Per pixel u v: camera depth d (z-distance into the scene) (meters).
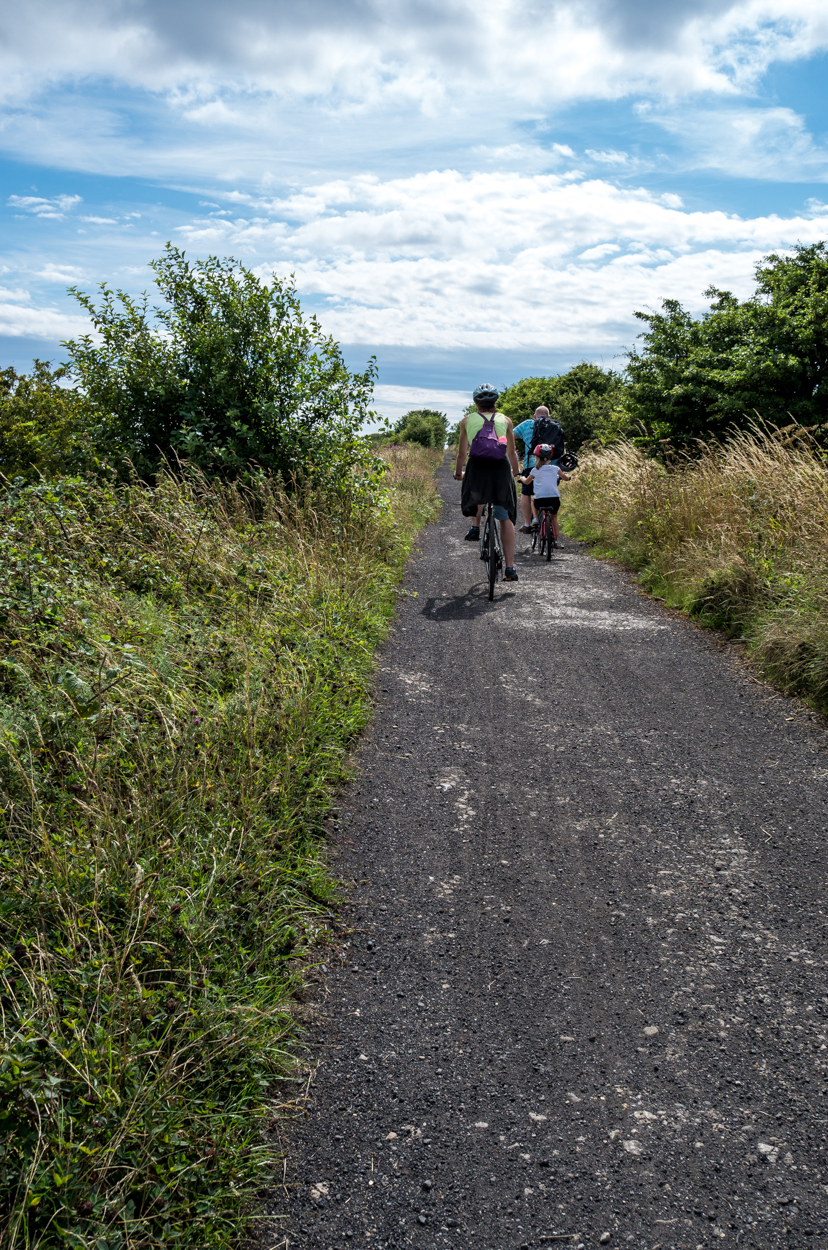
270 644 5.07
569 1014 2.66
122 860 2.83
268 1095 2.31
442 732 5.00
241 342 9.45
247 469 9.16
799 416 12.74
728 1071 2.40
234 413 9.10
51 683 3.74
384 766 4.49
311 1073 2.40
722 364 14.02
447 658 6.50
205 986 2.44
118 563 5.75
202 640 4.86
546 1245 1.89
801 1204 1.97
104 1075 2.03
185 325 9.45
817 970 2.85
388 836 3.77
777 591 6.70
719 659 6.45
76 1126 1.92
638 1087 2.35
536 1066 2.44
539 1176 2.07
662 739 4.92
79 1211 1.75
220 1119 2.11
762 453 9.12
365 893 3.32
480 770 4.49
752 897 3.30
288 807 3.66
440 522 16.33
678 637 7.11
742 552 7.54
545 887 3.39
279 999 2.61
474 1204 2.00
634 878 3.46
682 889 3.37
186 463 8.76
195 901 2.78
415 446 39.41
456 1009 2.68
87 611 4.72
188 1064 2.25
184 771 3.38
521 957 2.95
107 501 6.64
